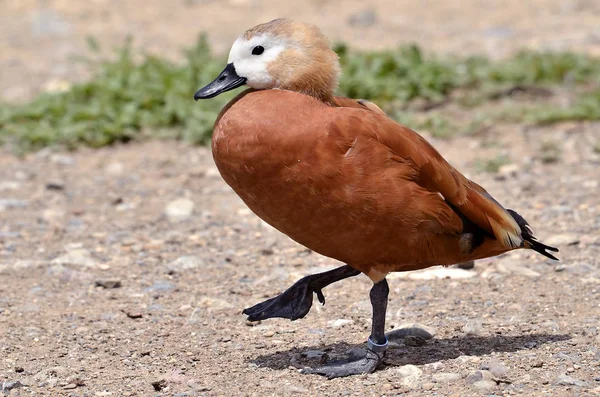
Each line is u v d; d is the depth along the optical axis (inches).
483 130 693.3
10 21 1099.3
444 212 324.2
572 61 802.8
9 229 536.4
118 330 390.6
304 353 356.5
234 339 379.2
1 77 895.1
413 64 783.7
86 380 337.7
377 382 327.3
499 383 318.0
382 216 317.4
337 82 341.4
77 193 601.9
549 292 416.8
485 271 450.3
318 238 324.8
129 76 774.5
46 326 394.9
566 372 326.3
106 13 1119.6
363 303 413.7
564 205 543.2
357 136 312.0
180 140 706.2
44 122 729.0
